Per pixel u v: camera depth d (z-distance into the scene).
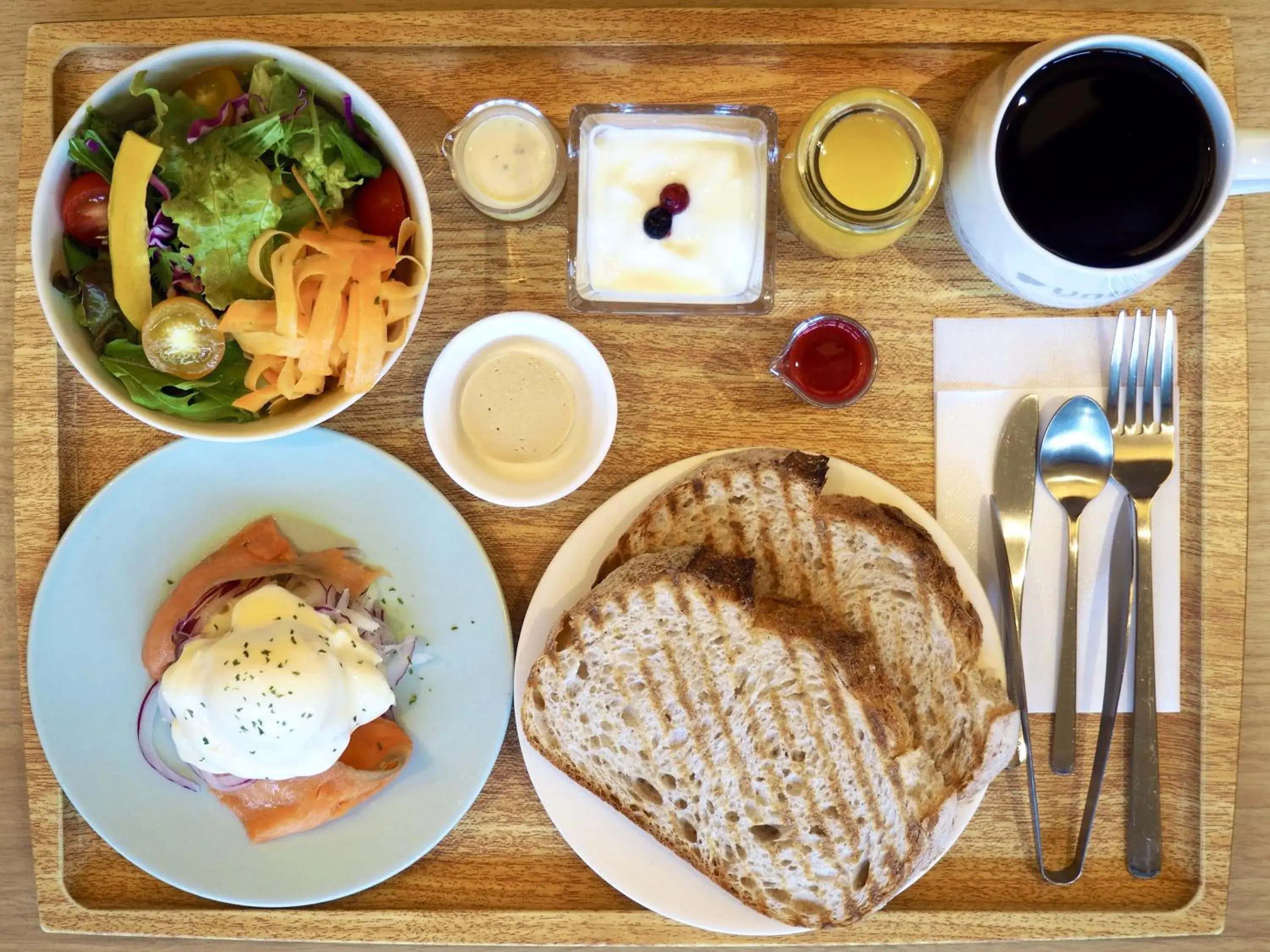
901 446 0.39
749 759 0.36
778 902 0.37
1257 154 0.33
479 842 0.39
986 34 0.38
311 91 0.35
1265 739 0.41
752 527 0.37
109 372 0.34
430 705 0.39
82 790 0.39
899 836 0.35
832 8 0.38
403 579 0.39
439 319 0.39
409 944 0.39
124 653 0.39
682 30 0.38
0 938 0.42
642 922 0.38
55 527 0.39
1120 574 0.39
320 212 0.33
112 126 0.34
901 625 0.36
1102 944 0.41
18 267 0.39
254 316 0.33
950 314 0.39
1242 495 0.39
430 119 0.39
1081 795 0.39
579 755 0.38
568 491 0.36
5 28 0.40
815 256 0.39
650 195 0.36
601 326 0.39
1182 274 0.39
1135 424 0.38
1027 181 0.34
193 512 0.39
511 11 0.38
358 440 0.38
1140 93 0.34
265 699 0.36
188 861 0.39
